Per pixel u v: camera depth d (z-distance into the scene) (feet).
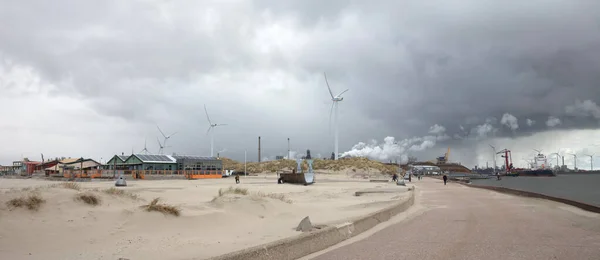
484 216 59.62
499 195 120.26
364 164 615.57
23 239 30.50
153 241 34.14
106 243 32.50
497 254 30.55
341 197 110.83
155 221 40.55
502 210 69.56
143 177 254.88
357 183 244.01
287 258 30.14
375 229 47.37
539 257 29.40
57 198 39.19
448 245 34.71
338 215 58.85
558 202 86.43
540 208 73.41
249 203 54.29
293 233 40.22
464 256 29.89
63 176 249.34
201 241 34.96
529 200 95.76
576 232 42.29
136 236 35.63
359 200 97.25
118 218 39.40
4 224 31.68
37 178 258.16
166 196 84.43
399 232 44.01
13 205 34.78
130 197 51.19
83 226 35.70
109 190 49.80
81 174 240.53
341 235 39.81
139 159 297.74
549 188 313.53
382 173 603.67
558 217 57.57
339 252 32.86
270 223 47.83
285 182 224.74
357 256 30.83
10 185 143.13
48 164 357.82
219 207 52.49
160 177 267.80
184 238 36.22
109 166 328.49
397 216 61.57
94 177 244.63
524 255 30.14
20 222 32.96
